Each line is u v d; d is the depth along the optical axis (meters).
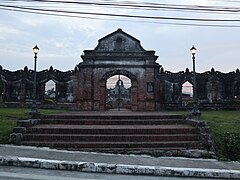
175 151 9.77
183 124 13.77
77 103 27.53
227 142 10.43
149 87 27.58
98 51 28.33
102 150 10.08
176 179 7.10
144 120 13.81
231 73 30.80
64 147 10.42
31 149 9.83
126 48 28.52
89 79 27.66
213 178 7.33
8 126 12.37
